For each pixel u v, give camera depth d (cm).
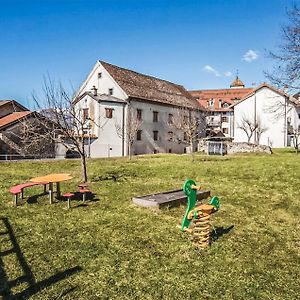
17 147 2825
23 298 484
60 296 491
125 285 525
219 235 756
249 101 4772
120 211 958
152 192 1233
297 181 1357
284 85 1939
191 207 741
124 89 3838
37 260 613
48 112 1609
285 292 508
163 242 705
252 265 601
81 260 612
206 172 1667
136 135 3897
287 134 4584
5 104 3556
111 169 1833
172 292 505
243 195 1173
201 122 5206
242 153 3128
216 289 513
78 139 1555
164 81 5241
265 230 798
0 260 613
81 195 1173
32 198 1120
